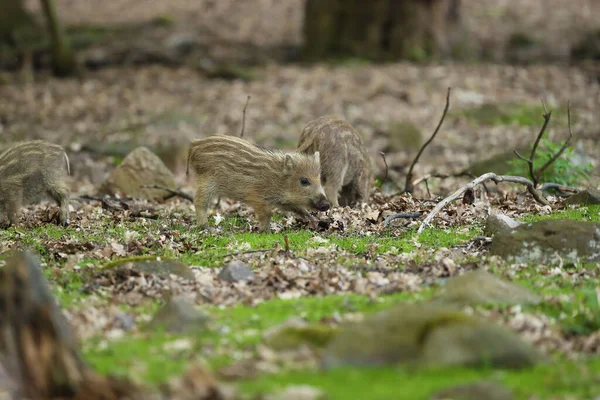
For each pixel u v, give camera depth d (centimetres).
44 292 720
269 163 1369
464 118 2694
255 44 3994
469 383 671
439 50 3528
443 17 3556
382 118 2709
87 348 830
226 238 1305
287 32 4241
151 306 984
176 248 1255
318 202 1361
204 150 1398
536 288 1004
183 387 684
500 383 694
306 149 1509
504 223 1235
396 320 778
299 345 794
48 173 1442
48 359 700
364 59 3522
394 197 1619
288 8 4762
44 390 696
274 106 2886
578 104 2819
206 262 1178
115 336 871
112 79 3353
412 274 1078
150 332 881
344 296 994
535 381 719
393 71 3291
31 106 2969
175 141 2484
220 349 812
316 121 1548
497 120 2656
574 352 807
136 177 1788
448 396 664
